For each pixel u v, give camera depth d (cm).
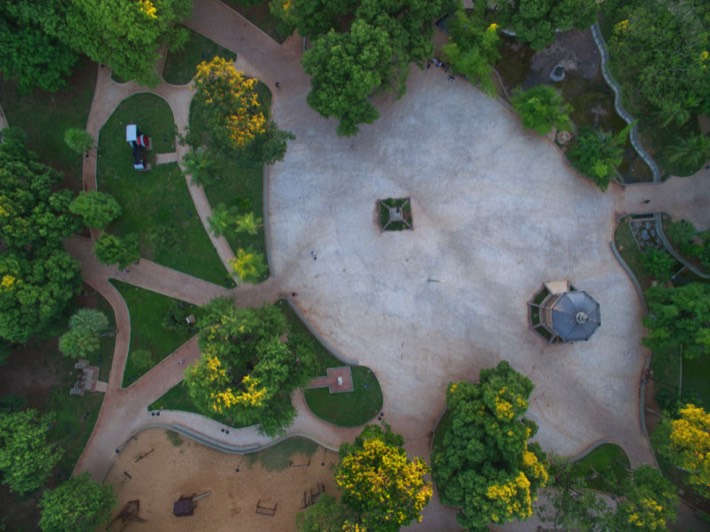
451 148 5616
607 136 5288
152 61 5031
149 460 5678
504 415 4538
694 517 5541
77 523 4841
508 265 5638
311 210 5634
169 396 5681
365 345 5666
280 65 5603
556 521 4975
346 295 5650
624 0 5141
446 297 5644
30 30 4784
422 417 5659
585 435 5669
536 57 5600
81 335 4969
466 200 5625
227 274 5638
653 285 5566
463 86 5603
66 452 5606
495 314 5653
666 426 4878
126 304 5656
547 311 5319
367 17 4572
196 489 5669
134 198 5619
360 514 4516
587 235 5634
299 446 5706
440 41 5591
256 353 4950
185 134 5584
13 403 5322
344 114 4962
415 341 5656
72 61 5153
